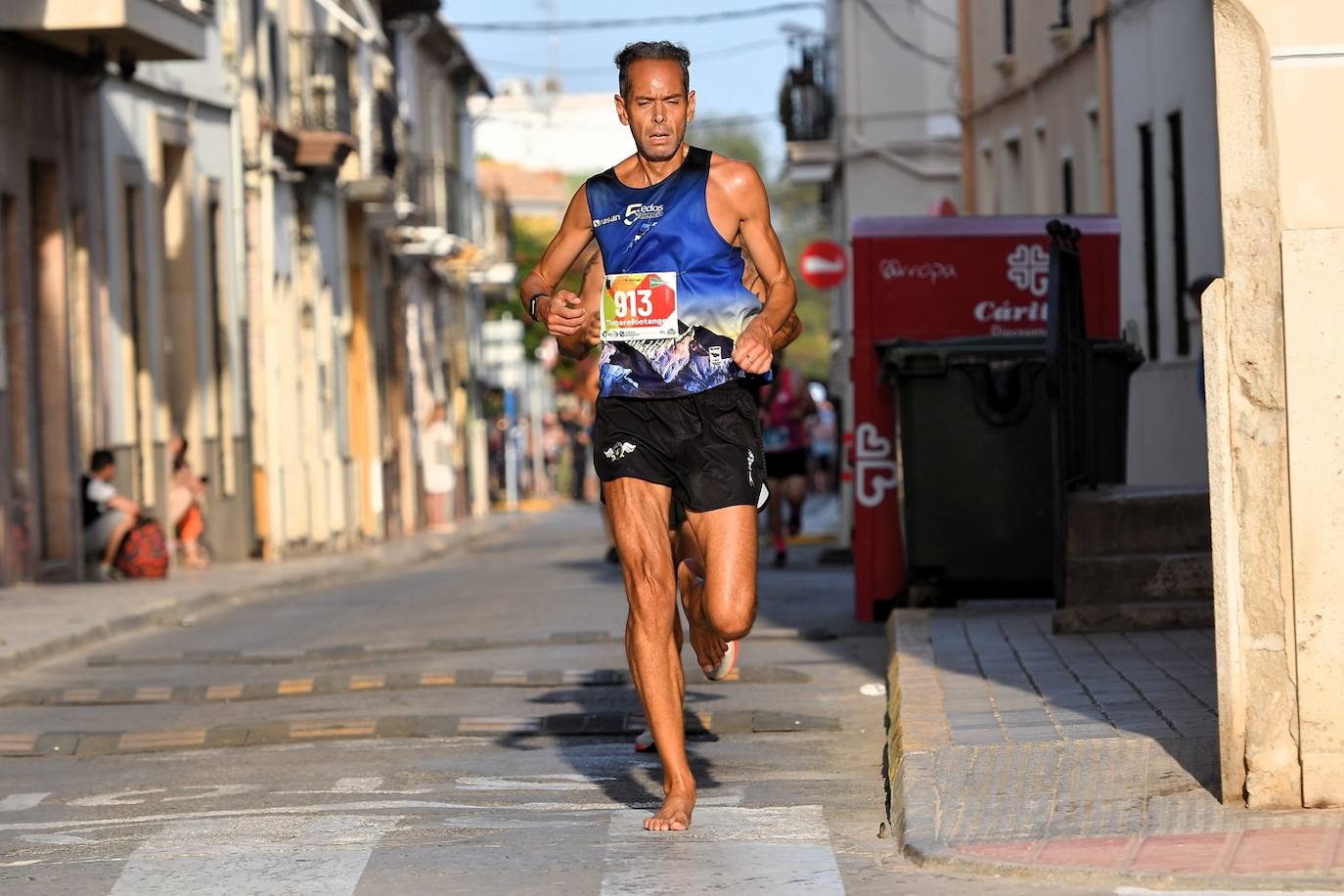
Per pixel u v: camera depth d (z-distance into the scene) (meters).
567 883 15.88
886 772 21.06
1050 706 22.20
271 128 78.88
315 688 30.19
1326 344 16.89
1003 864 15.56
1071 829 16.59
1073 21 70.88
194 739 25.31
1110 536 30.11
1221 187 17.19
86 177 59.88
